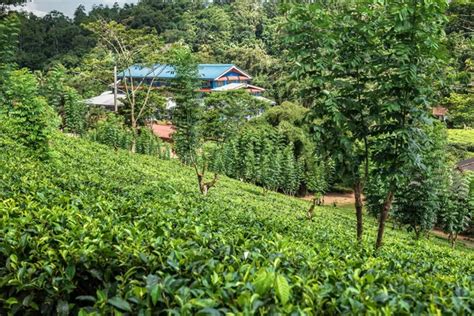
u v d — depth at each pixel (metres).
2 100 16.44
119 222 4.82
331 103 7.40
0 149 11.18
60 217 4.27
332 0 7.92
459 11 21.66
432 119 7.45
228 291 2.58
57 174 8.10
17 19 17.31
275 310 2.35
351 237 10.31
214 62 72.00
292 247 4.43
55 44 71.12
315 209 26.50
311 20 7.54
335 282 3.14
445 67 8.34
